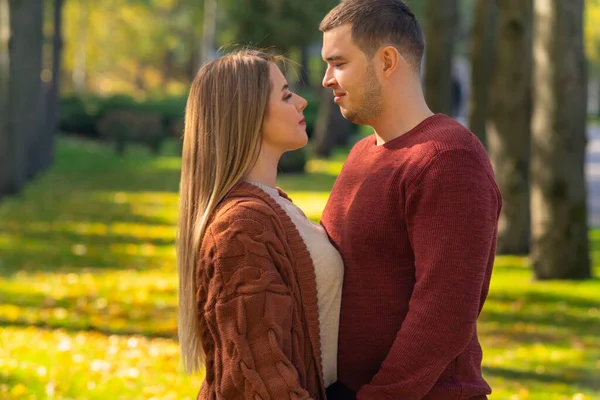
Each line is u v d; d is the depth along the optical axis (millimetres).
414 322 2521
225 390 2514
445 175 2539
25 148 22250
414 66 2771
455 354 2521
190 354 2768
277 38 32031
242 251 2508
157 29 56094
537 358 7742
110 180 23719
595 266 12250
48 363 6543
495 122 13125
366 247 2686
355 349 2711
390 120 2766
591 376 7098
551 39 10922
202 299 2631
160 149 33188
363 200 2715
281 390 2436
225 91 2695
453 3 14180
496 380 6906
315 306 2645
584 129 11164
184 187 2770
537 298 10391
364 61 2734
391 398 2547
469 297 2506
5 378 6078
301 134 2768
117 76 68312
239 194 2641
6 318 8227
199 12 39906
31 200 18656
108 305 9133
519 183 13070
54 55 26703
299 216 2762
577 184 11203
